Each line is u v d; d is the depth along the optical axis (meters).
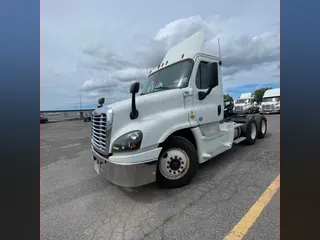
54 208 2.64
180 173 3.02
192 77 3.34
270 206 2.34
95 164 3.21
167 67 3.81
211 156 3.51
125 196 2.87
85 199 2.86
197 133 3.26
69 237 2.06
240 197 2.61
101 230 2.16
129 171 2.53
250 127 5.43
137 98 2.86
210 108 3.57
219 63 3.87
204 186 3.01
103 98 3.41
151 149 2.66
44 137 10.34
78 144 7.68
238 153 4.69
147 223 2.22
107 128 2.71
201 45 3.51
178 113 3.04
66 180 3.66
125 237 2.03
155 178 2.71
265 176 3.23
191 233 2.01
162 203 2.61
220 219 2.19
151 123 2.74
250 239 1.86
